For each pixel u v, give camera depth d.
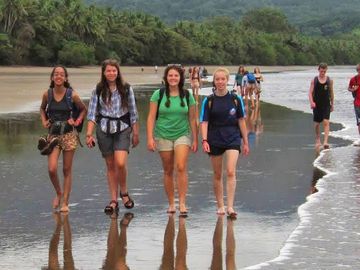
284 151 25.94
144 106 51.81
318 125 27.23
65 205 15.60
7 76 129.75
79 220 14.73
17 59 196.00
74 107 16.00
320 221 14.46
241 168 21.84
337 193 17.48
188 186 18.62
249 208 15.97
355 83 28.23
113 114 15.67
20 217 14.93
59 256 12.02
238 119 15.55
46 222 14.51
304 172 21.05
